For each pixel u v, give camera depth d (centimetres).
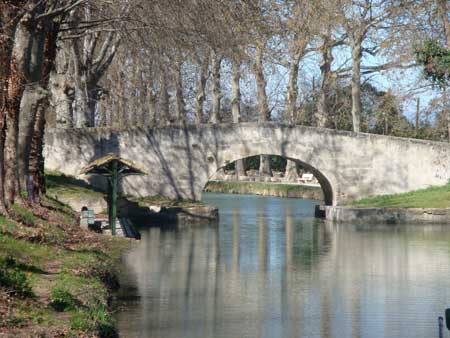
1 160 2902
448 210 5456
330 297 2697
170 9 3388
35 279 2098
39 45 3281
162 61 3859
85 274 2362
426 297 2711
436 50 4175
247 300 2603
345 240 4444
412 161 5984
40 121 3928
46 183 4909
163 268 3170
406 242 4353
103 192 5381
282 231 4934
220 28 3428
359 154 5931
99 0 3353
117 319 2222
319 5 5619
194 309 2414
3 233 2634
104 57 5747
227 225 5300
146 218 5331
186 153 5650
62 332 1577
